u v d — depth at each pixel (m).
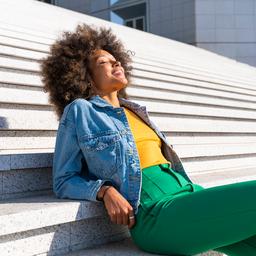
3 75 4.61
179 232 2.61
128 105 3.25
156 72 8.71
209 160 5.39
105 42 3.37
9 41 5.96
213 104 7.92
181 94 7.56
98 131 2.87
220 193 2.55
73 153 2.90
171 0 27.39
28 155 3.11
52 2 30.28
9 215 2.40
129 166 2.82
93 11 29.62
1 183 2.96
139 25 29.12
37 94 4.45
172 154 3.20
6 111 3.86
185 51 14.12
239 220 2.48
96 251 2.79
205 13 26.69
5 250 2.42
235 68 14.31
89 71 3.20
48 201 2.82
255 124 7.75
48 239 2.64
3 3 9.43
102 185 2.79
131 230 2.83
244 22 26.81
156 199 2.77
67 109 2.97
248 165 6.10
